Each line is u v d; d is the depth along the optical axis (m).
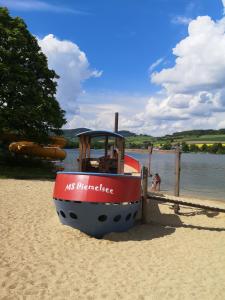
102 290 7.91
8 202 16.31
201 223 15.05
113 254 10.33
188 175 46.19
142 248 11.05
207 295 7.93
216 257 10.53
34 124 29.94
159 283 8.45
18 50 30.19
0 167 28.92
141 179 14.26
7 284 7.84
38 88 30.73
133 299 7.57
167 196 22.45
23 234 11.59
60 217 12.62
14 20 31.19
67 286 8.00
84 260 9.69
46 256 9.77
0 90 28.34
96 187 11.76
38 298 7.37
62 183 12.27
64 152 34.03
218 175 46.47
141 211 14.34
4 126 28.58
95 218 11.83
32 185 22.06
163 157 119.00
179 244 11.70
